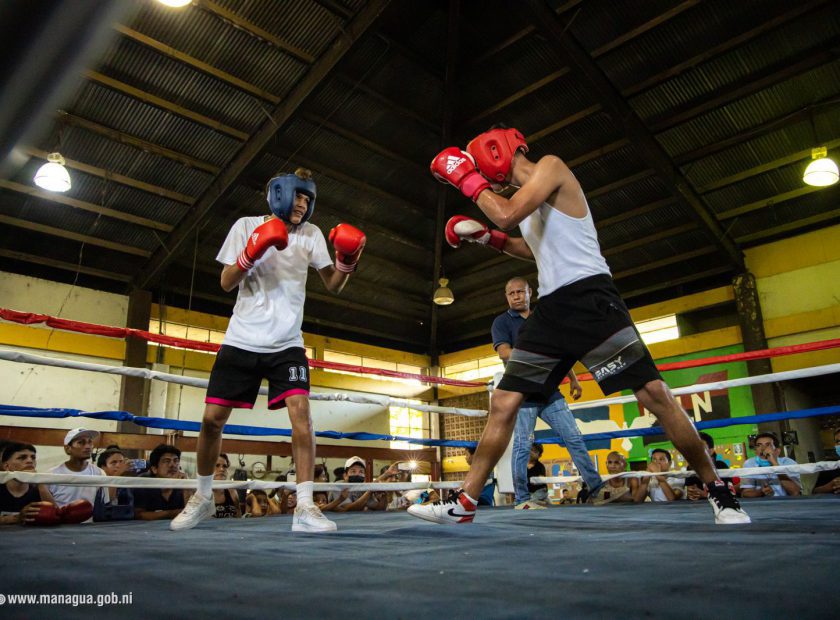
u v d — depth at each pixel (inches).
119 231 309.9
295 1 229.0
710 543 41.6
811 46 246.5
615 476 139.9
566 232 61.8
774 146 284.5
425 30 264.1
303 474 66.7
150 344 331.9
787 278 324.8
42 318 98.1
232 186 285.9
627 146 294.2
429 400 461.1
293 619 21.5
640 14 242.2
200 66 244.8
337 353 419.5
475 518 80.1
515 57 270.8
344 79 270.7
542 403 64.5
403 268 401.1
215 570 32.9
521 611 22.3
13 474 76.0
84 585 28.5
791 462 163.5
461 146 320.5
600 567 32.1
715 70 258.4
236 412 353.1
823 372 106.5
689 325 368.2
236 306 74.5
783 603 22.4
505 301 422.3
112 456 133.0
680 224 332.5
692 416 334.6
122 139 265.1
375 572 31.9
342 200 337.1
